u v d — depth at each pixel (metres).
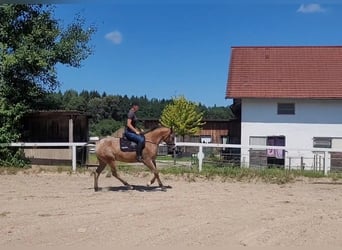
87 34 25.72
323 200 13.21
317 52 36.78
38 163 24.62
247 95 32.62
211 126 53.69
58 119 25.05
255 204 12.30
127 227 9.58
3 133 22.05
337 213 11.26
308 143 32.59
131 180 17.38
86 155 26.23
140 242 8.51
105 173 19.20
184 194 13.86
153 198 13.04
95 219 10.30
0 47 23.08
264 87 33.44
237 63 36.22
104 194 13.79
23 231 9.26
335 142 32.44
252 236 9.00
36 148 24.62
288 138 32.72
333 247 8.34
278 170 19.30
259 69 35.41
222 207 11.78
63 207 11.66
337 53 36.53
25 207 11.66
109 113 74.44
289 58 36.38
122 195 13.59
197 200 12.78
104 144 14.47
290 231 9.42
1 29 23.80
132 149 14.34
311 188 15.86
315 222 10.26
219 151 33.78
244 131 33.09
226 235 9.05
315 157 28.70
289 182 17.34
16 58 22.91
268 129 32.88
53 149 24.69
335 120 32.44
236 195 13.84
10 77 23.86
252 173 18.59
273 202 12.69
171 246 8.27
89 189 14.91
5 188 15.09
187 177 18.12
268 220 10.38
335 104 32.44
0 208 11.53
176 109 53.12
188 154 41.28
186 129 52.91
